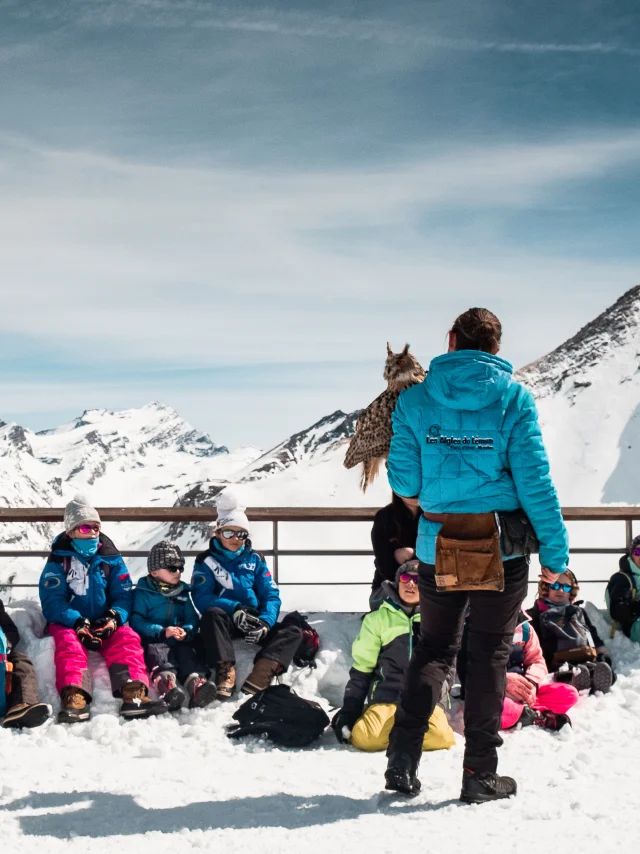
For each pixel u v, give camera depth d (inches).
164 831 122.9
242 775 152.2
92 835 121.3
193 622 212.1
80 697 187.6
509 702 182.7
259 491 3297.2
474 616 132.7
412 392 137.5
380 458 239.1
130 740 176.7
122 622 203.9
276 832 121.8
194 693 193.2
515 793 137.6
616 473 4101.9
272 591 218.7
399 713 136.3
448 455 131.6
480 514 130.1
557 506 129.4
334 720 179.8
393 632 183.3
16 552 232.5
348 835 120.3
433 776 150.7
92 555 210.5
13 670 188.4
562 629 216.1
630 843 116.6
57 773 152.8
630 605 238.5
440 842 117.1
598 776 149.4
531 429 129.8
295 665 214.1
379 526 217.6
